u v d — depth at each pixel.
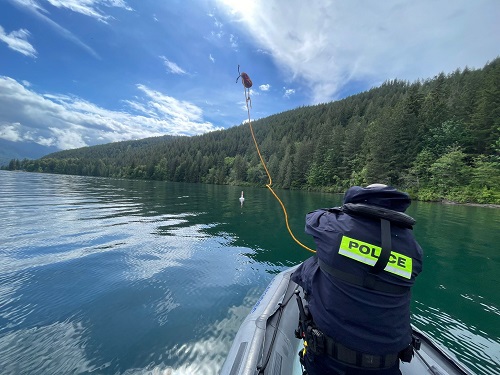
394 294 1.34
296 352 2.36
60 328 3.56
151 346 3.23
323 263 1.51
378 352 1.32
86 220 10.66
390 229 1.40
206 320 3.83
